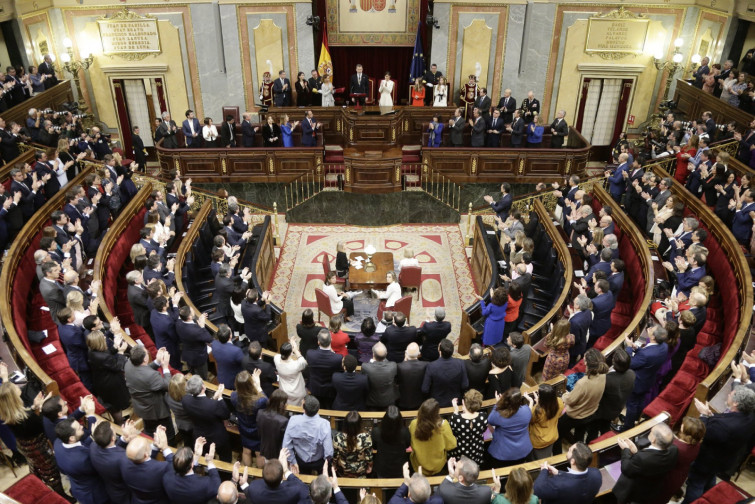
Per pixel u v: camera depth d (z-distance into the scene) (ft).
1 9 49.65
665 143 50.78
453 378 19.62
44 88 53.52
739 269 26.89
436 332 24.86
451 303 39.32
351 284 38.09
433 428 16.10
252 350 21.11
